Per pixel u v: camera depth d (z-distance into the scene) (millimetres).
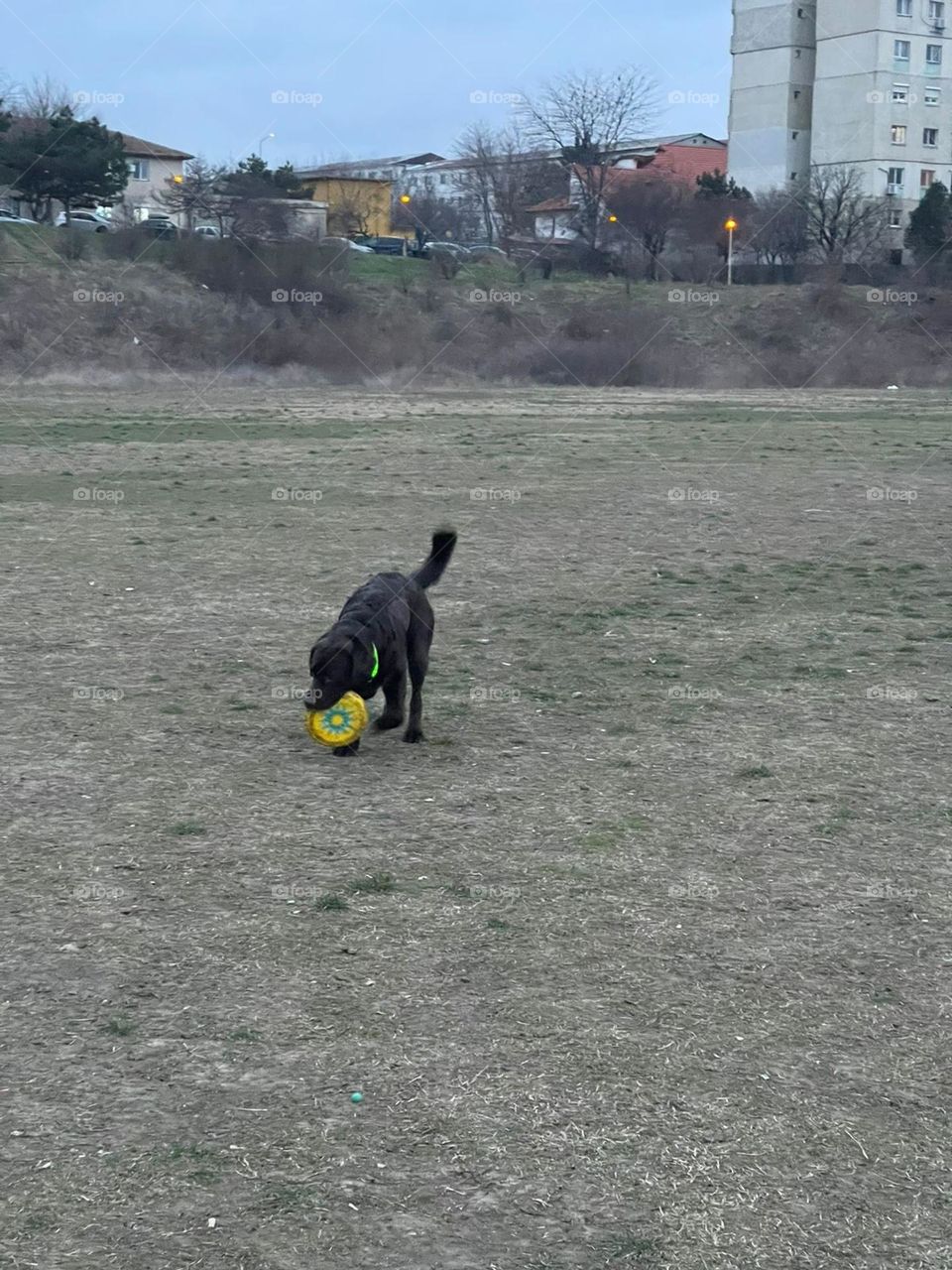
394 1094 4586
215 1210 3979
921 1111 4535
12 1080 4637
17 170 58156
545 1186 4117
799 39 71938
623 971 5512
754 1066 4797
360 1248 3836
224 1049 4863
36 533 17172
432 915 6035
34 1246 3816
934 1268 3799
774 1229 3943
